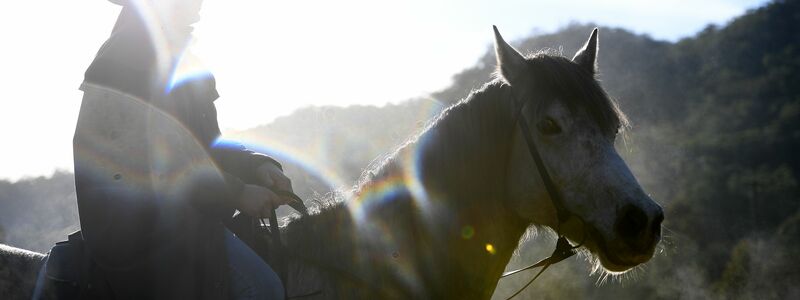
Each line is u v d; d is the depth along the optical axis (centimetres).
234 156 414
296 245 417
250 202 388
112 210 364
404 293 412
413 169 420
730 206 3469
